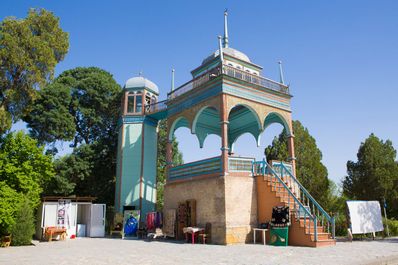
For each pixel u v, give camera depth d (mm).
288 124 19828
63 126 29109
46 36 21422
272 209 16016
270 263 9242
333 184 34344
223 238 15445
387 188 28047
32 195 18969
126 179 25297
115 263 9867
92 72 34469
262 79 19266
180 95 20375
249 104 18250
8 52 19312
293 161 19266
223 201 15891
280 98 19953
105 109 32844
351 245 13953
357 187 29625
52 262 10242
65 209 22141
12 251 13812
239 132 23641
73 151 30062
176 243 16469
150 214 21438
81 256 11750
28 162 19234
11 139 19266
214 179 16734
